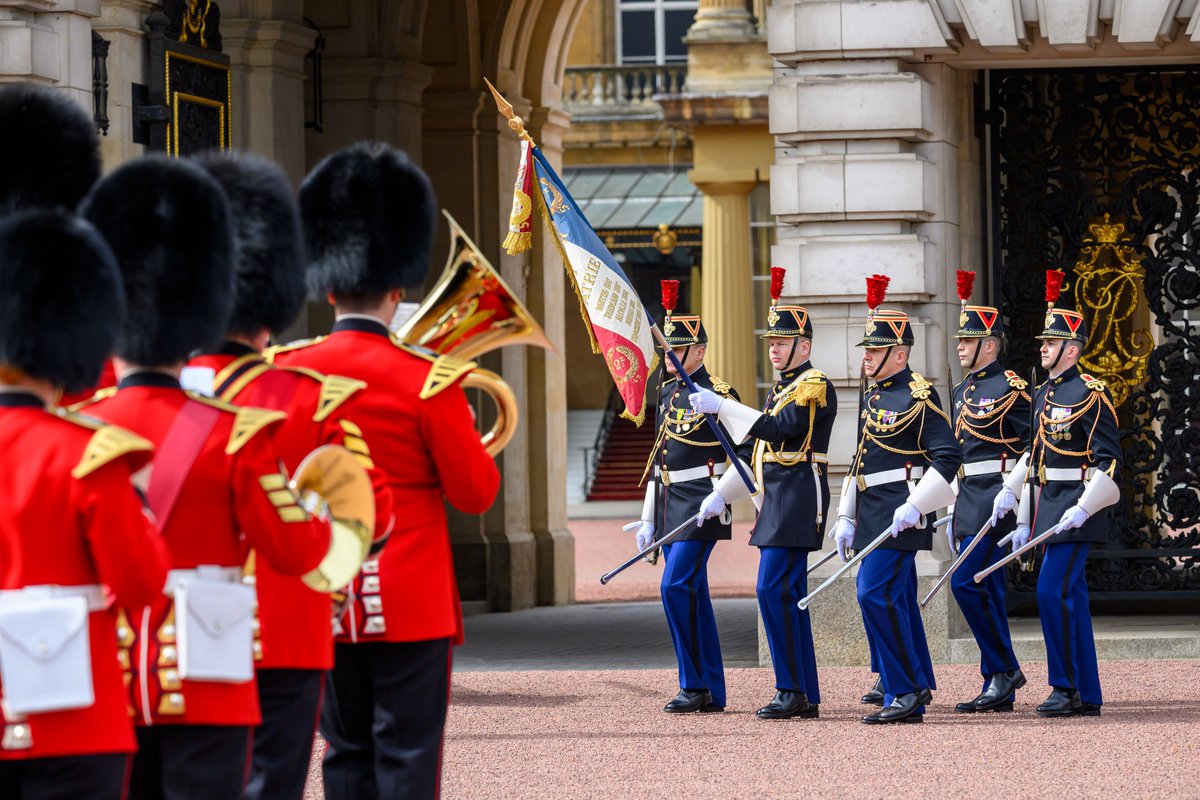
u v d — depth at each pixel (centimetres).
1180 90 5197
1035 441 4050
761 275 14262
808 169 4972
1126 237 5262
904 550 3934
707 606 4116
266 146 5544
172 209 2073
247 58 5550
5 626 1792
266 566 2203
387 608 2342
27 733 1806
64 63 4138
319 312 6331
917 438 3994
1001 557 4166
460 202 7156
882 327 4016
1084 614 3956
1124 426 5341
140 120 4906
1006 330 5288
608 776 3294
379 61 6488
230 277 2120
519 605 7262
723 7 13838
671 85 16200
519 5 7256
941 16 4888
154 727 2031
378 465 2356
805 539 3978
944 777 3250
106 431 1845
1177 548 5241
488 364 7244
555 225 3522
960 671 4647
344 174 2452
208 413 2047
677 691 4394
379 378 2369
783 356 4112
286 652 2195
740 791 3142
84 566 1844
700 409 3975
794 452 4003
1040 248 5275
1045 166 5253
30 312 1861
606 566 10250
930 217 5012
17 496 1828
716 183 13788
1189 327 5281
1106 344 5316
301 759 2225
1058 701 3931
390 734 2380
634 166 16212
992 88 5253
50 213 1902
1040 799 3048
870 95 4928
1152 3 4778
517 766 3400
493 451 2492
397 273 2442
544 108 7606
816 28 4975
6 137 2359
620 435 15800
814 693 3997
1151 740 3584
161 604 2014
